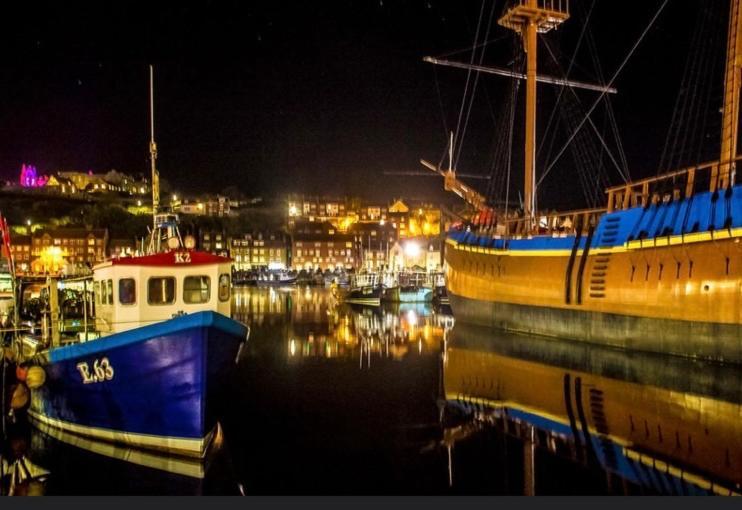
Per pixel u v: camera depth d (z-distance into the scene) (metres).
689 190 20.05
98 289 14.80
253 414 14.88
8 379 15.02
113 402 12.15
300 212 176.75
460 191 40.38
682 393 15.88
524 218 29.89
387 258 135.25
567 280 25.47
